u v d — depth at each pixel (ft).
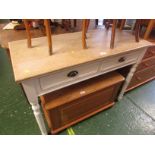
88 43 2.88
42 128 3.31
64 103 2.88
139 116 4.51
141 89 5.59
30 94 2.25
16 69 2.01
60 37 3.02
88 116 4.17
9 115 4.26
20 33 3.89
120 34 3.47
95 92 3.34
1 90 5.13
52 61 2.23
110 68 3.05
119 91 4.63
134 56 3.29
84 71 2.62
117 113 4.57
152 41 4.02
